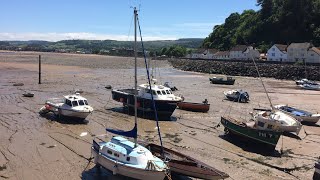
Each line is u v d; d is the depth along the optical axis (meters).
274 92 57.59
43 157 22.44
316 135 30.50
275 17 136.62
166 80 73.31
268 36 138.38
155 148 21.50
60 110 32.03
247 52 124.44
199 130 30.78
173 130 30.48
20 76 69.94
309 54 104.62
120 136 22.72
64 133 28.00
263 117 28.73
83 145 25.08
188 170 19.41
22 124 30.36
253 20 153.12
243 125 27.86
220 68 97.00
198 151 24.89
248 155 24.52
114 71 93.12
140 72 92.81
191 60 128.12
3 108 36.78
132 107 36.31
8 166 20.78
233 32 166.00
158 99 34.16
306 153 25.33
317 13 128.50
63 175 19.83
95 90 52.88
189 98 47.88
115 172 19.03
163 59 163.50
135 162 18.78
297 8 130.12
